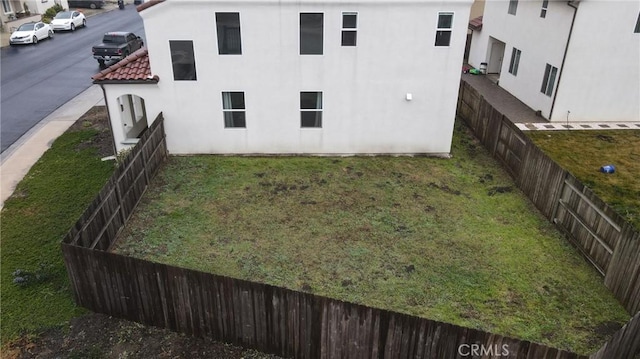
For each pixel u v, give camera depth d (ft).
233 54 51.85
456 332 26.30
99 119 66.59
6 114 67.97
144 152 48.03
